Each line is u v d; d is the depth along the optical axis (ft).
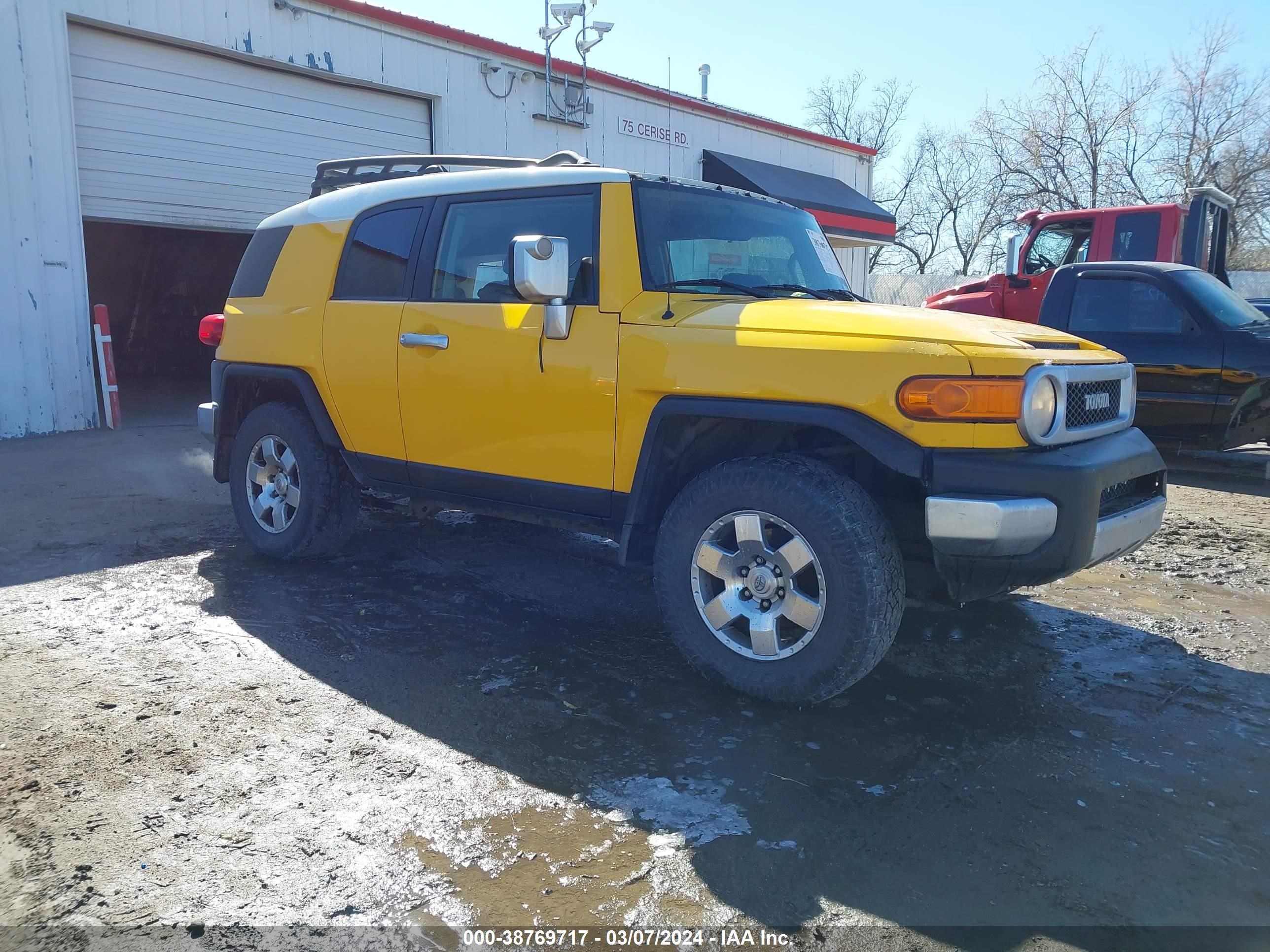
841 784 9.23
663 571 11.44
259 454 16.63
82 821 8.35
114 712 10.55
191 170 36.42
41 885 7.45
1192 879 7.78
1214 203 33.83
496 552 17.66
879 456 9.96
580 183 12.59
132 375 59.52
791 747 9.99
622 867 7.80
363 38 40.55
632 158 54.54
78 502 21.35
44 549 17.37
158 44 34.94
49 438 31.14
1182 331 24.86
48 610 13.94
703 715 10.75
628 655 12.62
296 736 10.06
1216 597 15.62
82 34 32.89
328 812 8.57
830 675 10.26
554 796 8.92
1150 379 25.18
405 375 13.96
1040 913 7.30
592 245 12.23
